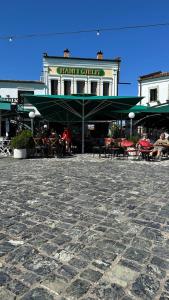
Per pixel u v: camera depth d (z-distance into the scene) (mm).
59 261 3564
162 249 3902
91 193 6707
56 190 6957
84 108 17641
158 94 31953
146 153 13836
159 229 4574
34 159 13797
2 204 5781
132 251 3832
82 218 5023
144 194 6688
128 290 3023
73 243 4047
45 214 5207
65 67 30875
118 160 13547
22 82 29797
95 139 19969
